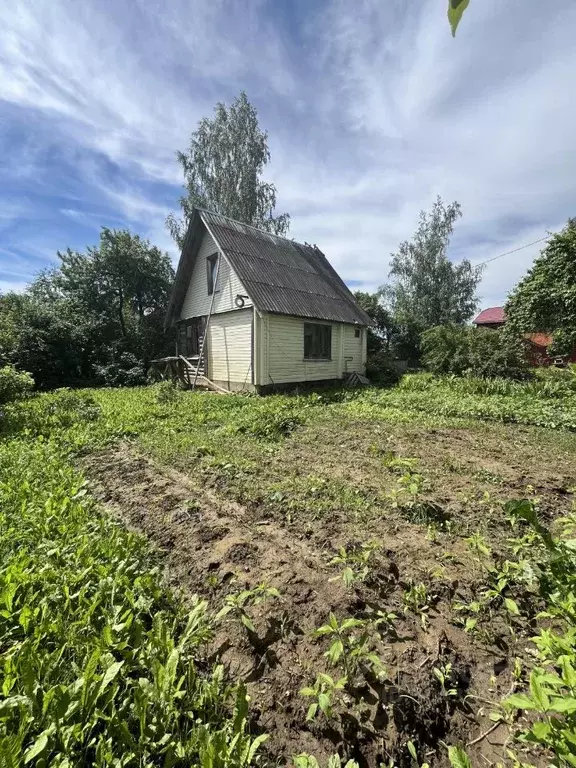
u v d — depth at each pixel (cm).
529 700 103
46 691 131
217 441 551
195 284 1405
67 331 1497
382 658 172
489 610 204
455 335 1381
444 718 149
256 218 2127
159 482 398
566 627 176
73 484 358
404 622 195
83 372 1580
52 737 113
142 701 124
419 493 353
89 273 1783
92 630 165
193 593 221
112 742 123
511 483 389
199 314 1384
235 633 189
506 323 1575
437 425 671
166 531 295
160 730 126
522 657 176
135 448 528
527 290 1433
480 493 362
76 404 819
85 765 116
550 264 1361
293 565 244
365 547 256
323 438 576
